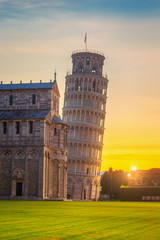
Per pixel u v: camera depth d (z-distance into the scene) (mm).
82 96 163250
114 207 57250
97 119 165000
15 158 96312
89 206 59344
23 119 96812
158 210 48906
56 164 103062
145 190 135000
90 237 19250
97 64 171125
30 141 95875
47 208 47625
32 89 104312
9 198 94562
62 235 19703
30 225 23938
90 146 161375
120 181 195000
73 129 161250
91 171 161125
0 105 105688
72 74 167125
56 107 109750
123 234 20625
